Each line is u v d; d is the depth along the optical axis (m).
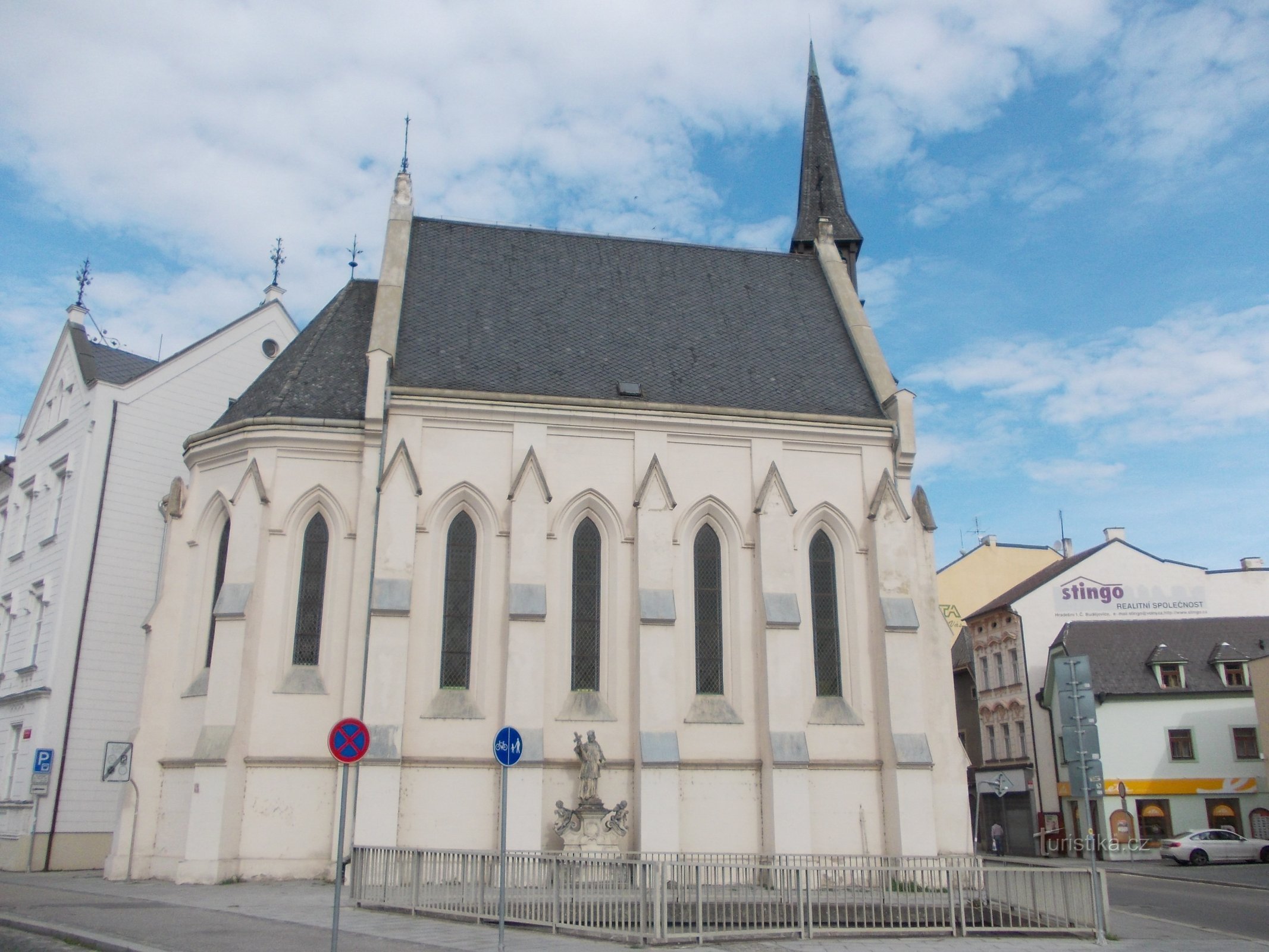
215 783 27.58
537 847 27.77
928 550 33.75
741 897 19.69
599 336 35.50
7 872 34.25
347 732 16.31
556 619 30.42
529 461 30.61
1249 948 19.56
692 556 32.03
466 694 29.52
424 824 28.06
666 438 32.34
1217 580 64.75
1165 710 55.12
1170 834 53.53
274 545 30.23
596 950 17.14
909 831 29.72
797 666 30.48
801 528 32.69
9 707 38.84
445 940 17.62
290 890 25.83
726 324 37.53
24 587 40.44
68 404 40.84
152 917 19.47
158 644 30.39
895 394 34.19
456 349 33.31
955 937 19.95
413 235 37.06
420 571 29.83
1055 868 21.20
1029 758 61.06
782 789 29.30
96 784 36.31
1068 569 64.44
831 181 48.56
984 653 68.12
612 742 29.73
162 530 39.50
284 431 30.86
